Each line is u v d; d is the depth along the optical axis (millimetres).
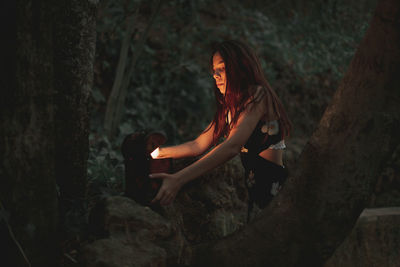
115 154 3510
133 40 5152
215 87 2463
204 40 6004
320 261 1792
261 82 2244
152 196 2035
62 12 1893
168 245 1867
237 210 2883
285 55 6445
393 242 2445
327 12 6914
